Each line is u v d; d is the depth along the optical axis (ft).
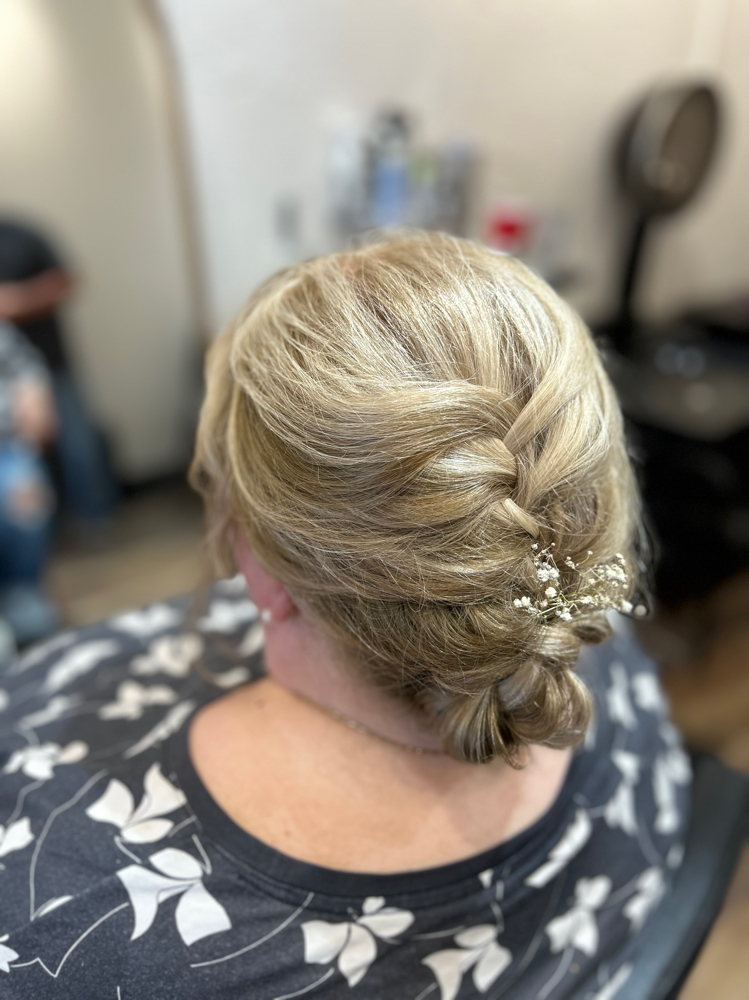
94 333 5.45
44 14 4.21
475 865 1.30
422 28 4.50
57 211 4.91
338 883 1.23
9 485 4.26
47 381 4.91
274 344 1.12
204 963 1.17
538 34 4.97
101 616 5.02
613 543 1.19
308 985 1.19
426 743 1.31
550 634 1.09
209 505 1.48
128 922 1.20
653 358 5.48
